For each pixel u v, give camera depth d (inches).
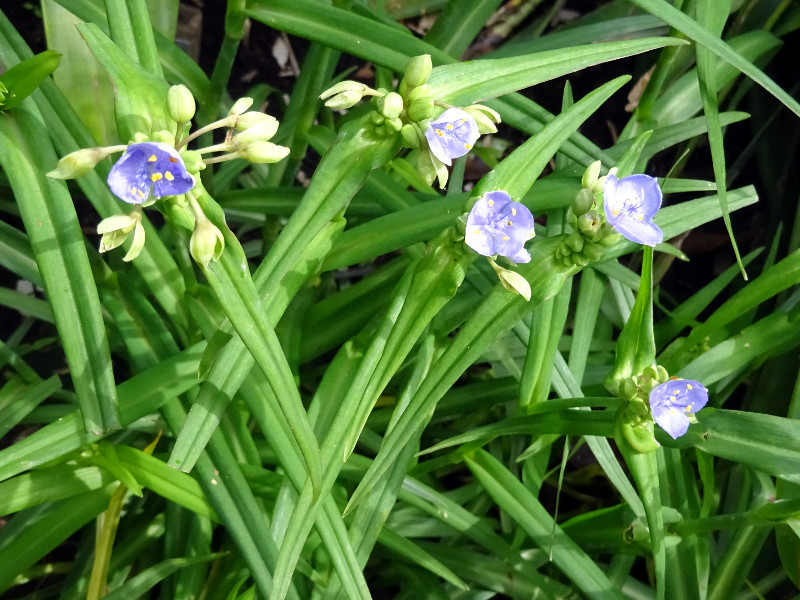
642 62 36.8
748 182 36.7
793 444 20.4
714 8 22.7
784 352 28.0
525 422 21.1
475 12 28.0
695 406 19.0
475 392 27.3
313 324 27.0
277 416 21.5
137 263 23.3
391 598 29.2
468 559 25.2
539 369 22.2
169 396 21.5
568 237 18.9
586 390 26.2
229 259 17.2
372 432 26.4
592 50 20.0
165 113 17.8
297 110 30.2
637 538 23.1
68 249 19.6
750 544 24.8
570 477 30.8
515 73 19.6
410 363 26.3
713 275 36.2
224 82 24.8
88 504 22.5
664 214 23.0
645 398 19.1
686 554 24.1
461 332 19.1
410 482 24.1
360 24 21.9
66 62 25.3
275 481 23.2
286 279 20.4
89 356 20.0
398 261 27.8
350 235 22.2
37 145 19.6
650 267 18.6
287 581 18.2
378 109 18.4
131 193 16.5
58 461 21.8
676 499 24.7
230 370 19.4
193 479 22.1
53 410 26.0
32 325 31.2
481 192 18.9
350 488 25.1
